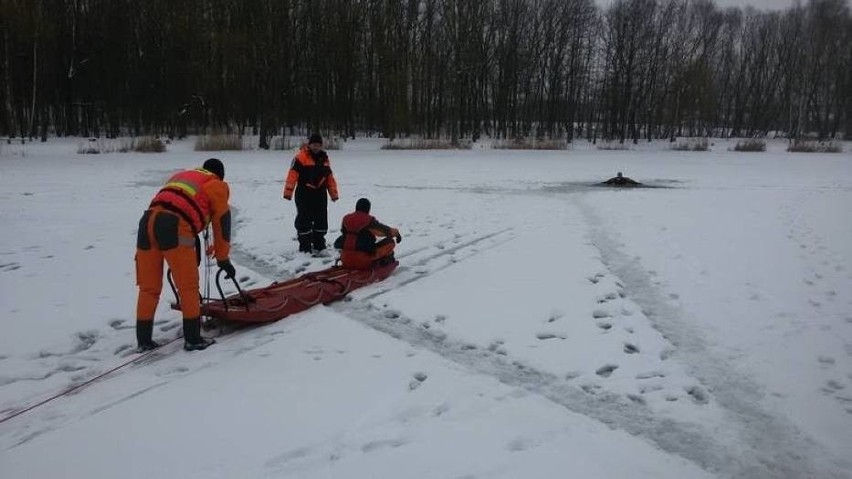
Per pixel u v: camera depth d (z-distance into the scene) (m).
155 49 42.06
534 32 53.50
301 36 44.38
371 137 47.78
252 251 9.29
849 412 4.29
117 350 5.53
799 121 64.44
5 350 5.52
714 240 9.59
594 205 13.69
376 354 5.28
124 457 3.75
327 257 8.91
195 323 5.41
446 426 4.07
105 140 37.28
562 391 4.62
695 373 4.90
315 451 3.79
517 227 10.98
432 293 6.97
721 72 67.19
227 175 20.06
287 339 5.64
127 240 9.94
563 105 57.59
